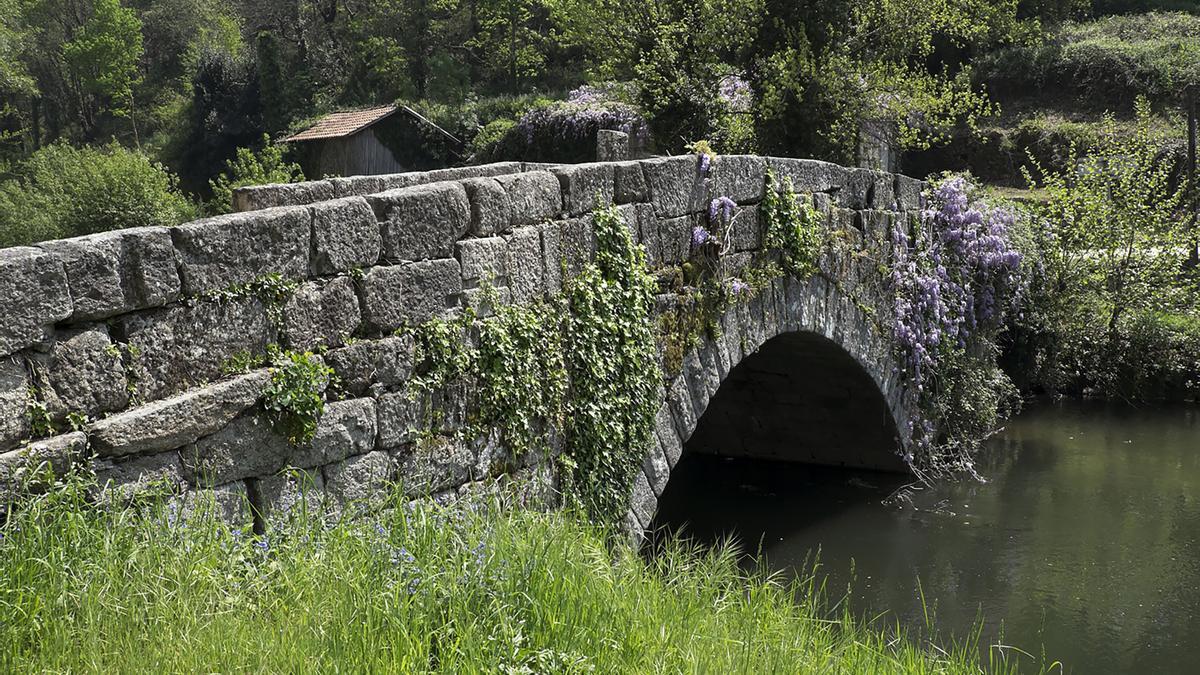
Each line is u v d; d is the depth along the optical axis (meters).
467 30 46.75
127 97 53.34
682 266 7.64
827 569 10.01
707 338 7.91
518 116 33.12
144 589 3.58
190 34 58.59
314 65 48.66
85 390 3.81
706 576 5.76
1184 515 11.45
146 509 3.83
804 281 9.59
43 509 3.57
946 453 13.50
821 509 11.80
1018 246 15.40
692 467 13.53
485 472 5.62
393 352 5.09
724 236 8.09
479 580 4.18
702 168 7.85
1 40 48.78
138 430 3.89
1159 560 10.18
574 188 6.47
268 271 4.50
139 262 3.98
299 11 50.06
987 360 14.62
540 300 6.13
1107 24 32.28
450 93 41.06
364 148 32.41
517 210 5.96
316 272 4.75
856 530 11.08
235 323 4.36
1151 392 16.66
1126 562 10.14
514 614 4.10
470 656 3.75
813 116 14.73
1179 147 24.75
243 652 3.46
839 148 14.85
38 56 55.22
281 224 4.55
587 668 4.04
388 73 45.94
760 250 8.78
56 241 3.77
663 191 7.39
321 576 4.03
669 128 16.28
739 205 8.48
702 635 4.73
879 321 11.59
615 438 6.62
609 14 17.47
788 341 10.91
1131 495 12.16
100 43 51.84
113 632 3.38
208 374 4.26
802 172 9.48
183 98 54.12
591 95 29.14
